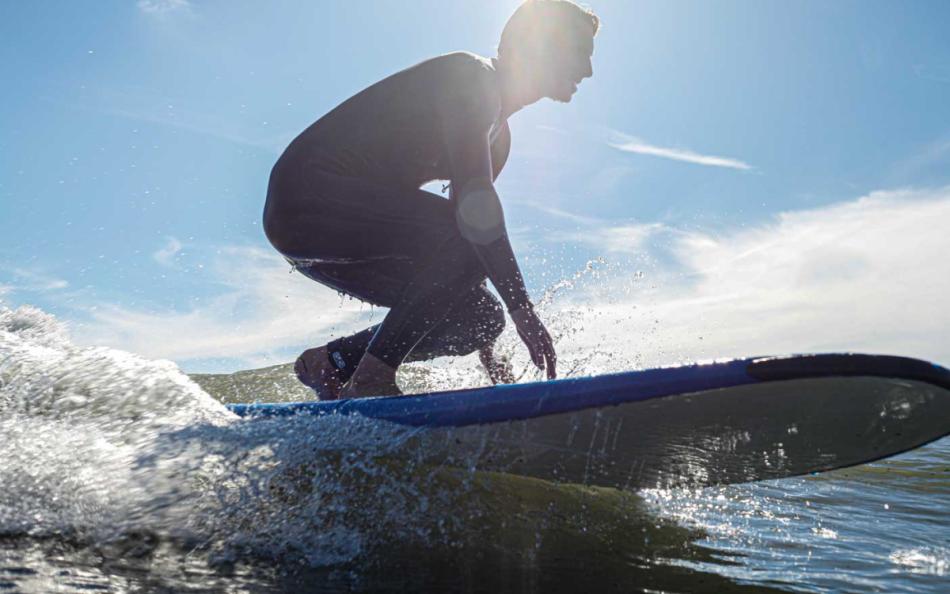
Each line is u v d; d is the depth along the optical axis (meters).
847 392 1.54
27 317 2.38
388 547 1.60
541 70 2.25
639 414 1.66
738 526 1.99
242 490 1.69
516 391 1.77
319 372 2.44
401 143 2.22
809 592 1.48
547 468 1.92
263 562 1.50
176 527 1.59
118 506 1.62
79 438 1.79
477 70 2.15
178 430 1.84
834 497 2.40
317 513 1.67
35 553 1.46
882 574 1.61
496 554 1.61
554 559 1.61
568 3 2.25
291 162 2.23
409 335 2.16
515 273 2.08
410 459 1.85
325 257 2.29
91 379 1.98
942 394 1.51
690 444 1.75
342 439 1.82
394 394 2.16
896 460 3.20
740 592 1.47
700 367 1.60
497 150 2.46
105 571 1.40
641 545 1.76
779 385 1.53
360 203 2.20
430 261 2.18
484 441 1.80
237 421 1.87
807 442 1.74
